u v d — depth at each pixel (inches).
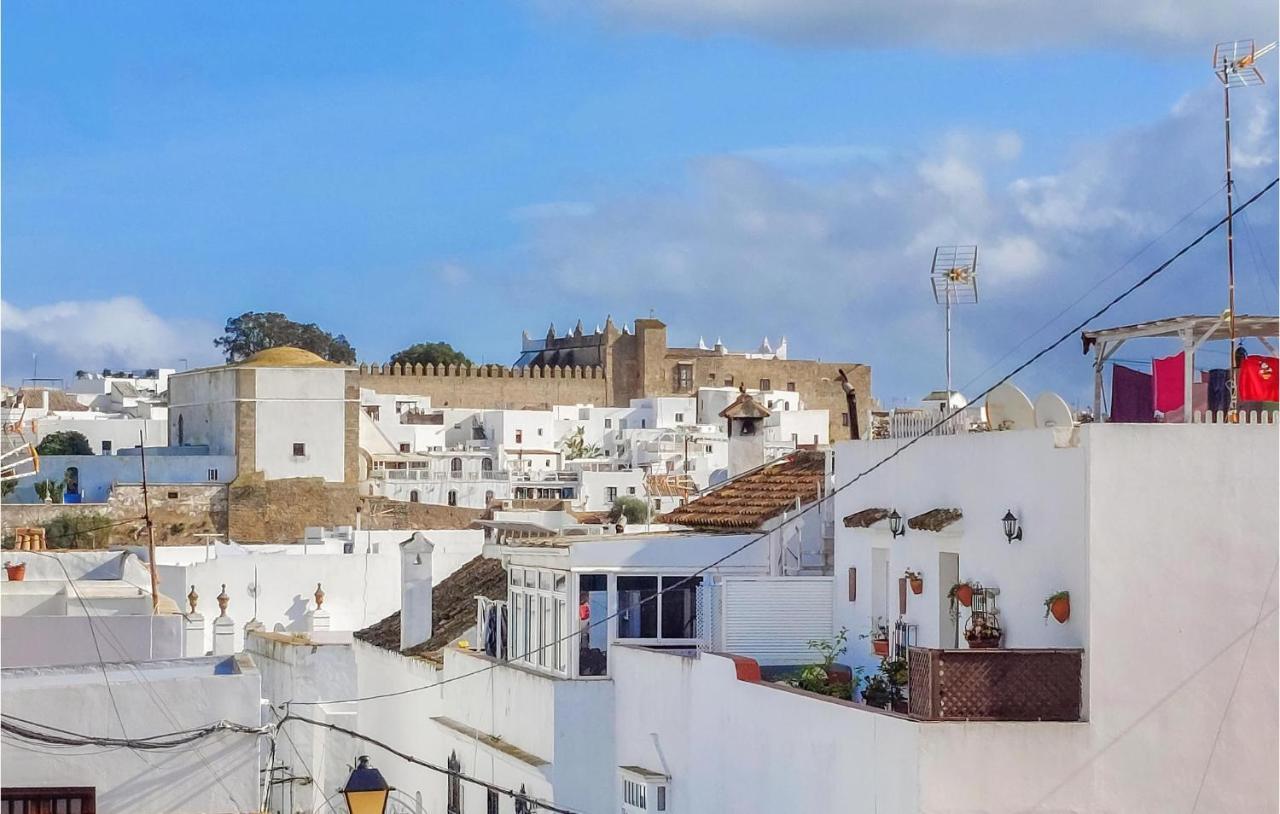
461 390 7219.5
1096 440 730.2
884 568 960.3
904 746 719.1
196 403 4640.8
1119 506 730.2
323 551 2295.8
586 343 7859.3
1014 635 788.0
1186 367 799.7
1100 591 726.5
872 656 948.6
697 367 7642.7
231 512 4298.7
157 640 1114.7
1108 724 721.0
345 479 4483.3
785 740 831.1
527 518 1845.5
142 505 4237.2
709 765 921.5
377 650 1432.1
